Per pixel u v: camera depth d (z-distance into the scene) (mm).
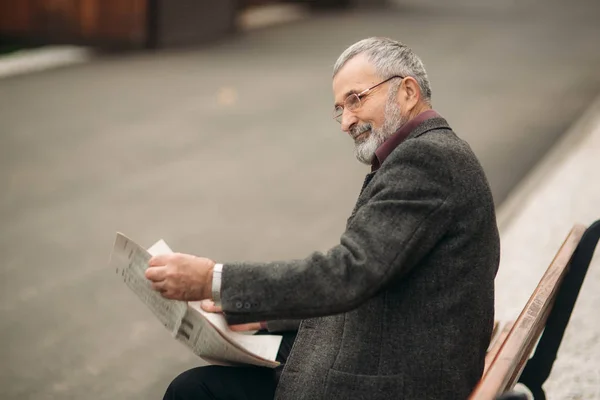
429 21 26047
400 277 2613
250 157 10641
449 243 2625
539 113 13320
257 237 7766
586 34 23672
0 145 10914
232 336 3074
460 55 19484
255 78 16156
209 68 17094
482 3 31688
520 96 14711
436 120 2814
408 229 2545
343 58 2887
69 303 6270
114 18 18719
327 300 2508
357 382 2678
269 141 11500
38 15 18969
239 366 3066
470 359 2678
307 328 2963
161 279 2590
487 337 2773
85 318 6035
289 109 13547
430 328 2643
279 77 16297
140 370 5324
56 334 5773
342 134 11969
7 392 5000
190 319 2748
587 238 3146
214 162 10367
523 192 8945
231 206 8648
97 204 8641
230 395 2979
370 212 2576
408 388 2637
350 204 8797
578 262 3164
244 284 2543
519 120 12766
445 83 15883
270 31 22953
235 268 2570
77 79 15578
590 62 18734
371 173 2861
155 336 5793
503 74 16984
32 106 13281
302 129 12234
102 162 10250
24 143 11062
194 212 8438
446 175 2602
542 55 19641
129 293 6496
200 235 7777
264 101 14125
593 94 15008
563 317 3191
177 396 3000
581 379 4633
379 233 2533
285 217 8344
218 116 12953
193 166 10172
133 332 5844
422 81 2879
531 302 2768
